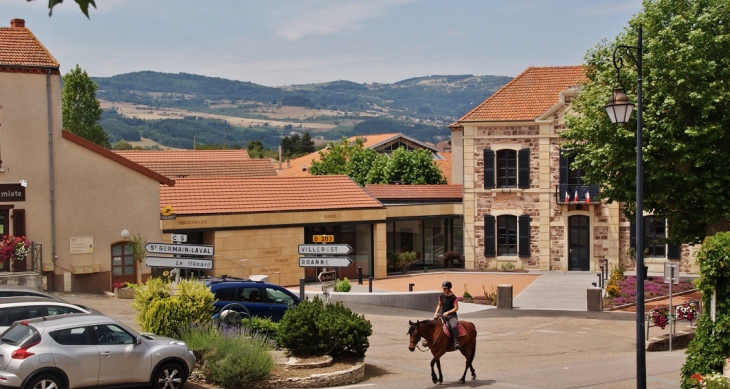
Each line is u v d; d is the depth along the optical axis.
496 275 42.59
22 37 30.53
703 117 27.78
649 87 28.48
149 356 15.30
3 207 29.19
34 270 29.11
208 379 16.81
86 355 14.48
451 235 45.78
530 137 43.44
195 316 18.69
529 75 46.06
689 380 15.86
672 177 28.53
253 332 19.81
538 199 43.50
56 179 30.19
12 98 29.30
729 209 28.16
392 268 43.62
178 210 35.91
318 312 18.95
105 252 31.17
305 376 17.00
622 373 19.52
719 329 16.19
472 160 44.41
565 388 17.53
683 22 27.61
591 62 30.86
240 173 49.00
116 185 31.38
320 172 69.19
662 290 34.94
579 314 30.47
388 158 60.78
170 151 51.97
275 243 37.91
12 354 13.96
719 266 16.19
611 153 29.00
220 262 36.41
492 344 24.00
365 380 17.88
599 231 42.78
